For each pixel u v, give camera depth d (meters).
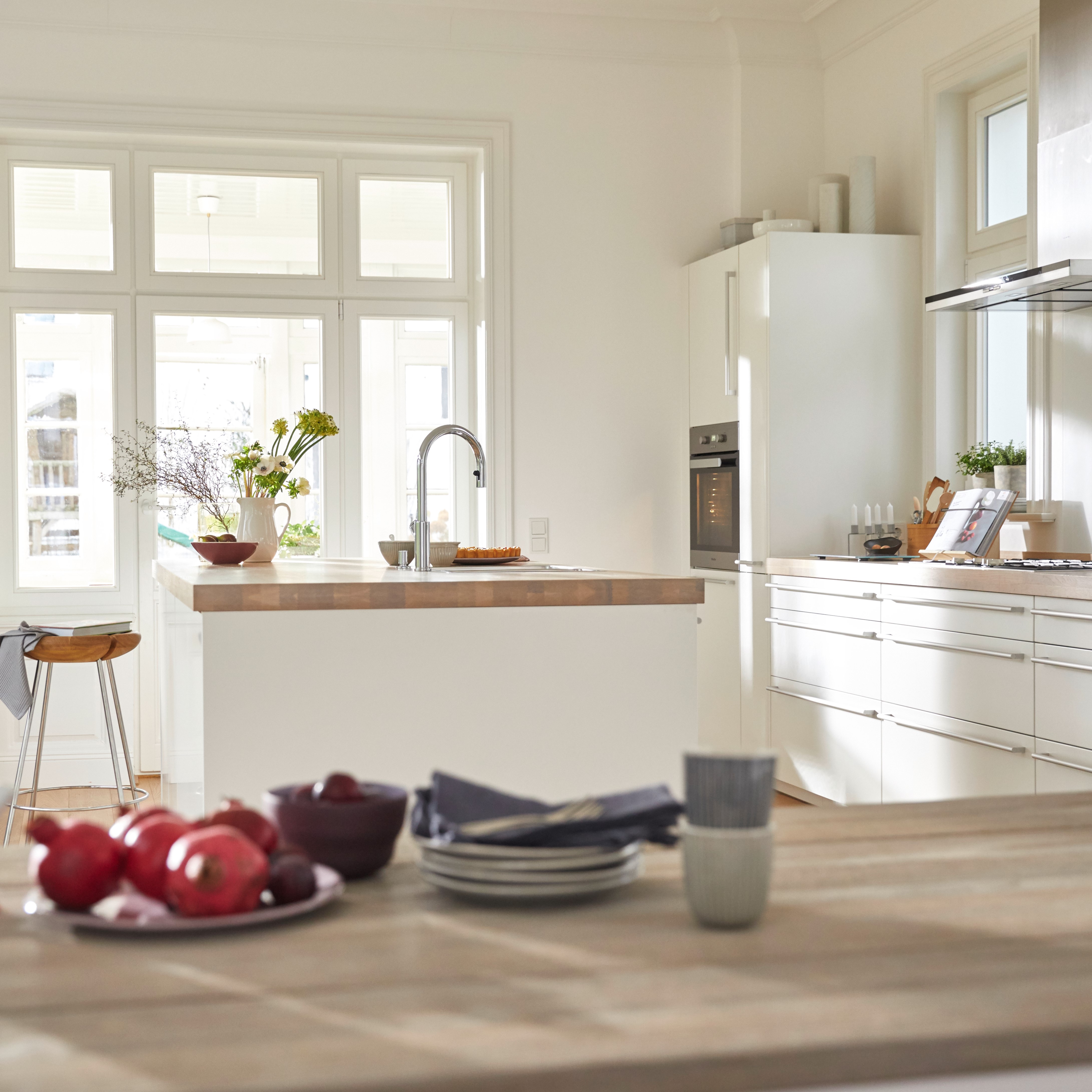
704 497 5.39
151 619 5.29
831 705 4.32
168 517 5.32
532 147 5.41
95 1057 0.54
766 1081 0.54
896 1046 0.55
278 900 0.79
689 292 5.51
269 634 2.59
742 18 5.48
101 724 5.23
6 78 4.94
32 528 5.22
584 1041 0.55
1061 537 4.14
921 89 5.00
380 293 5.46
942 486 4.75
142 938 0.73
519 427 5.41
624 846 0.84
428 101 5.30
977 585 3.49
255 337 5.39
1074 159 3.84
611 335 5.49
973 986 0.62
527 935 0.73
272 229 5.38
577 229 5.46
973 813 1.04
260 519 4.18
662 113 5.54
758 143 5.56
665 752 2.80
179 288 5.28
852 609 4.20
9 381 5.17
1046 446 4.23
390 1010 0.60
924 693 3.78
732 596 5.14
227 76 5.12
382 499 5.49
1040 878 0.83
